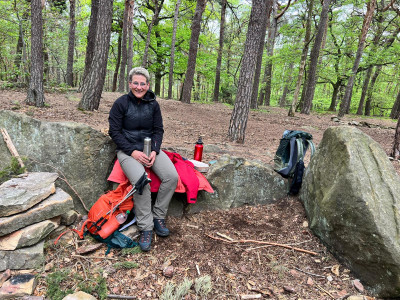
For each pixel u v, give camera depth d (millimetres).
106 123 5840
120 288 1953
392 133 9633
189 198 2664
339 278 2227
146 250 2342
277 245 2598
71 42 14188
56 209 2250
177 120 8281
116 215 2387
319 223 2641
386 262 1966
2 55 12531
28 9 11203
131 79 2451
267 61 14734
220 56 16016
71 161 2787
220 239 2627
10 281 1837
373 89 20359
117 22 17984
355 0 13438
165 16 18078
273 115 12000
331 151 2775
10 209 1970
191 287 2020
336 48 16562
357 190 2242
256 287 2078
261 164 3445
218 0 16969
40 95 6738
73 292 1859
